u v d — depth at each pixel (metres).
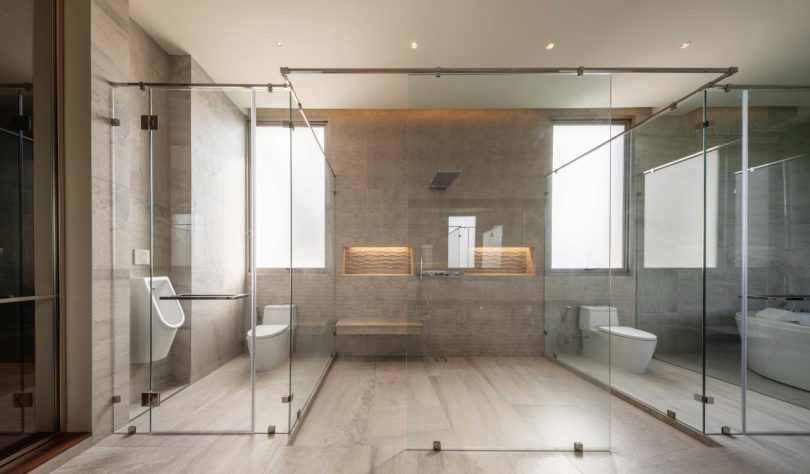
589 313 2.17
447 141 2.17
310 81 3.48
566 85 2.18
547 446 2.04
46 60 1.93
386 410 2.58
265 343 2.71
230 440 2.09
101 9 2.08
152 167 2.32
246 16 2.52
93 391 2.01
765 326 2.56
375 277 4.12
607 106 2.19
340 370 3.60
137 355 2.28
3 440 1.70
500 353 2.13
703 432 2.18
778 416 2.38
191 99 2.36
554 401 2.09
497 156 2.18
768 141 2.64
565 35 2.76
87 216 2.01
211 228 2.47
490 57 3.07
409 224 2.16
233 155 2.60
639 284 3.66
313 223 3.05
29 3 1.85
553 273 2.18
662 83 3.53
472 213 2.18
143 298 2.30
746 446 2.05
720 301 2.50
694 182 2.83
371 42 2.84
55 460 1.76
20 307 1.79
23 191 1.80
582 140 2.20
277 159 2.91
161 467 1.79
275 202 2.92
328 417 2.45
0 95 1.70
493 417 2.07
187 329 2.39
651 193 3.45
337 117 4.23
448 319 2.14
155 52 2.81
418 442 2.02
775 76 3.35
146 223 2.31
